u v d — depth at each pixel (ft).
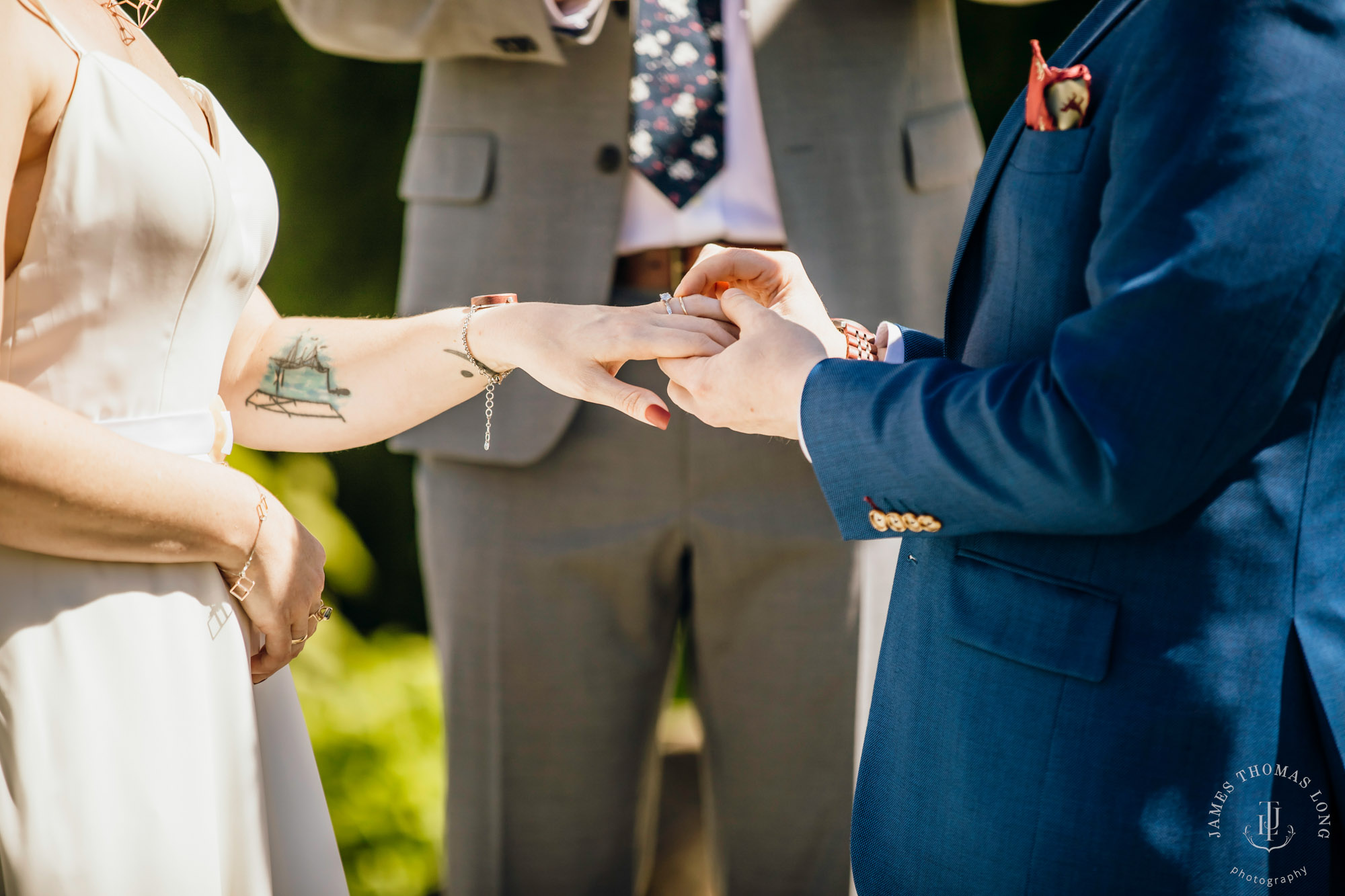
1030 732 4.46
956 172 6.53
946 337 4.77
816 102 6.29
